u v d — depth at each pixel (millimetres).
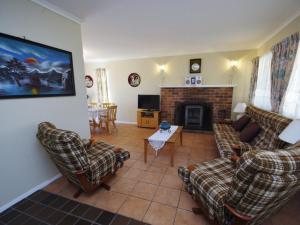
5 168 1692
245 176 885
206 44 3826
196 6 2051
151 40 3471
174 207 1702
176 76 5000
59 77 2174
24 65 1764
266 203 927
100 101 6023
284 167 805
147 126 5105
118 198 1850
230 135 2816
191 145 3516
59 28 2145
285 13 2244
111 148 2209
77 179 1703
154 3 1974
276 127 2051
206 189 1365
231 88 4387
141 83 5449
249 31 2967
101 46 3908
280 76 2469
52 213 1644
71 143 1475
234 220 1101
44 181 2096
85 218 1576
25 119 1830
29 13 1793
